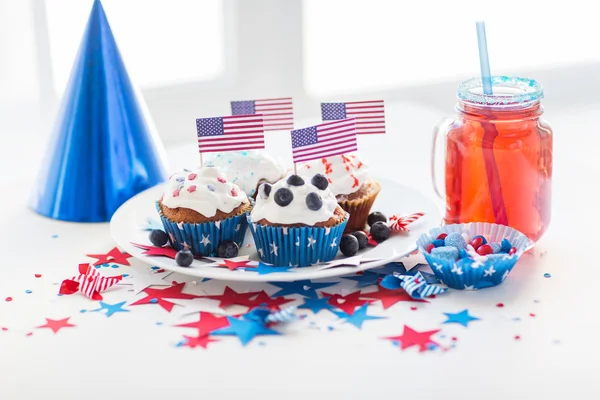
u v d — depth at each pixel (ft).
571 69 5.76
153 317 2.77
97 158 3.31
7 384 2.51
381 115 3.23
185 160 3.88
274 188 2.97
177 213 3.01
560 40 5.86
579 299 2.82
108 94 3.31
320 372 2.54
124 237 3.07
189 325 2.72
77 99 3.30
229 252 3.01
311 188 2.97
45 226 3.32
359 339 2.66
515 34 5.82
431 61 5.75
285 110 3.35
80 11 4.77
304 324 2.72
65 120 3.32
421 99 5.65
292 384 2.50
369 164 3.84
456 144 3.02
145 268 3.02
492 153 2.96
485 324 2.71
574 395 2.46
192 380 2.52
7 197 3.56
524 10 5.77
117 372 2.55
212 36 5.13
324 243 2.97
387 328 2.70
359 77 5.65
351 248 3.00
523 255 3.05
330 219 2.96
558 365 2.55
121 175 3.33
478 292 2.86
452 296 2.84
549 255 3.05
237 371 2.54
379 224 3.07
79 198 3.33
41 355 2.61
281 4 5.06
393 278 2.91
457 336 2.66
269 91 5.24
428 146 4.04
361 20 5.53
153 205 3.28
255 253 3.11
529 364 2.56
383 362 2.57
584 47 5.87
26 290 2.90
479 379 2.51
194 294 2.87
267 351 2.62
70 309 2.81
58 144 3.34
